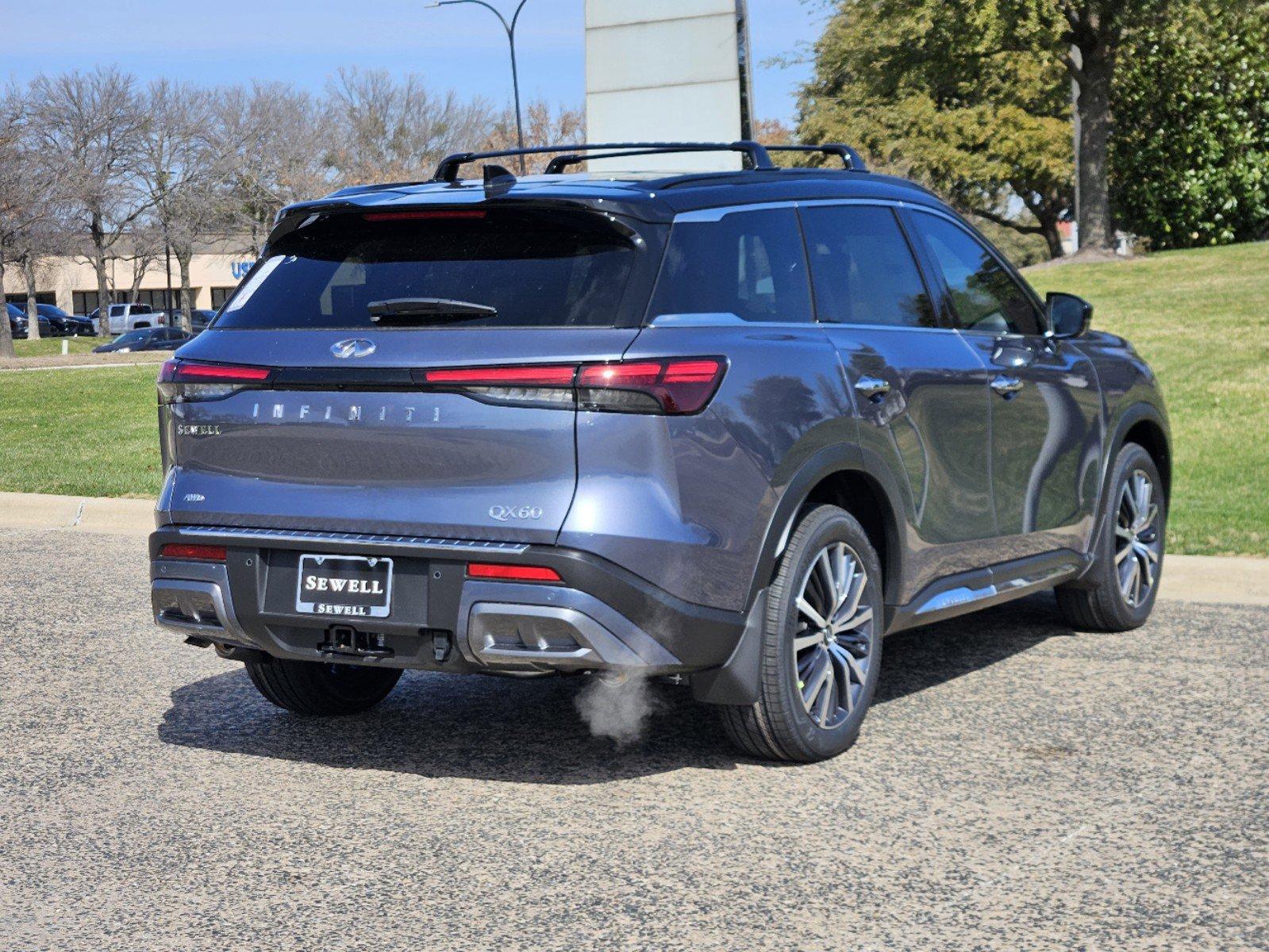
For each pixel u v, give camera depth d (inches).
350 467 163.9
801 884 141.8
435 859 150.4
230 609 170.4
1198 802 164.9
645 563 156.3
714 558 161.6
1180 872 143.7
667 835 156.6
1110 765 179.0
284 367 167.2
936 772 176.9
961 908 135.3
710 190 175.6
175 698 220.5
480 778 177.8
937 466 197.2
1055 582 234.4
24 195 2107.5
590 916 134.6
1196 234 1186.6
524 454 156.8
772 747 176.2
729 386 162.7
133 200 2787.9
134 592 306.2
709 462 160.7
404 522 160.4
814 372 175.5
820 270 186.7
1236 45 1138.7
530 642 156.5
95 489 431.5
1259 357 559.2
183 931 132.8
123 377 826.2
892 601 192.4
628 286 160.6
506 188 169.5
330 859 151.0
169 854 153.4
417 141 2603.3
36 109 2397.9
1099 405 241.3
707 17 721.6
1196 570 291.0
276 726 203.6
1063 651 241.6
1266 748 185.3
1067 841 152.8
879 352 188.4
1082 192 1105.4
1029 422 219.5
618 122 741.3
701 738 193.8
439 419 159.3
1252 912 133.4
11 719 209.0
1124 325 673.0
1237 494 360.5
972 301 218.1
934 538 197.3
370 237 175.6
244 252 3275.1
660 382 156.4
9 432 593.9
